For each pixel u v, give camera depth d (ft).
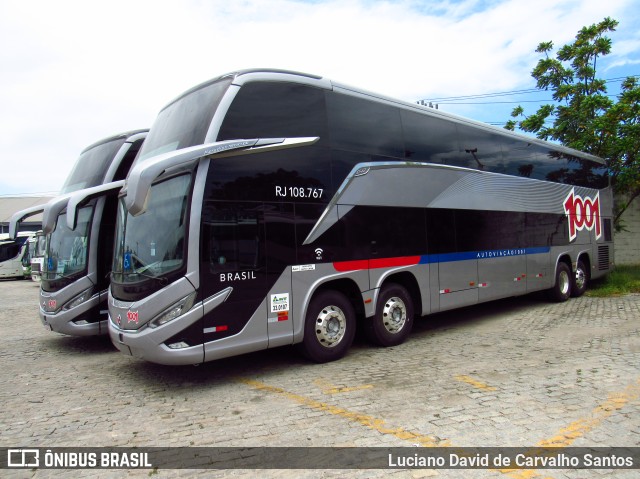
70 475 12.48
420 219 27.20
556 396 17.06
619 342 25.25
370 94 25.38
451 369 20.97
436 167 28.60
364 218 24.12
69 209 23.38
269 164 20.74
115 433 15.14
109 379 21.53
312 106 22.49
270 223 20.56
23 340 31.86
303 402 17.37
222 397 18.37
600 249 47.39
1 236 103.76
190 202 18.54
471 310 38.37
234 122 19.81
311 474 12.00
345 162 23.48
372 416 15.69
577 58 54.70
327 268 22.34
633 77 53.98
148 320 18.33
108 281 27.55
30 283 91.81
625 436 13.73
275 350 25.72
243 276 19.60
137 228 20.24
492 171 33.37
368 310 24.09
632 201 60.39
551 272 39.34
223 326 18.95
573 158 44.01
